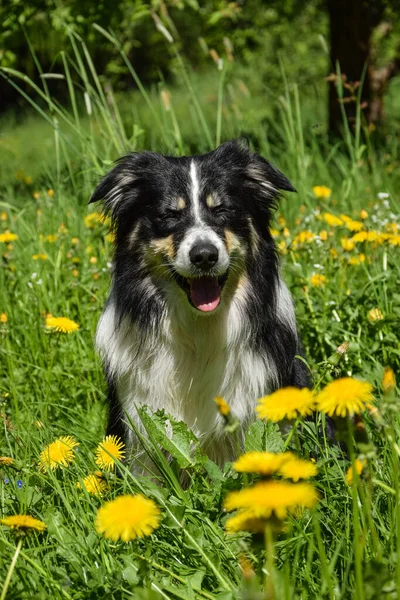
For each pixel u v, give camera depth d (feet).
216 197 12.69
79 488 9.45
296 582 7.63
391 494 8.27
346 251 16.14
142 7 28.60
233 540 7.93
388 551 7.47
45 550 8.52
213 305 11.96
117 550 7.99
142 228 12.89
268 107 43.09
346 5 35.37
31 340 15.55
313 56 53.52
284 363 12.75
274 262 13.26
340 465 9.37
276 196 13.55
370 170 27.96
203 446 12.58
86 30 31.94
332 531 8.29
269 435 8.84
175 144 25.62
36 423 12.19
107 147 22.35
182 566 7.80
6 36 32.91
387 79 40.14
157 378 12.44
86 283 17.58
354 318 14.19
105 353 12.96
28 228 20.59
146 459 12.09
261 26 47.98
